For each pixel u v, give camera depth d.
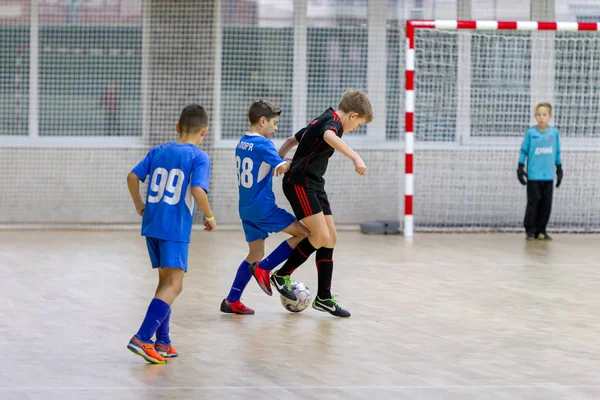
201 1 20.41
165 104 20.64
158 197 8.62
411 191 19.27
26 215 20.52
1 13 20.47
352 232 20.20
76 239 18.22
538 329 10.19
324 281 10.73
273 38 21.03
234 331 9.92
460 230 20.59
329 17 21.17
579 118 21.23
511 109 21.19
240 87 21.00
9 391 7.43
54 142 20.66
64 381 7.77
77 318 10.48
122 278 13.37
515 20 21.47
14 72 20.61
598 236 19.92
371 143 21.23
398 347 9.21
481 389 7.64
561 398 7.40
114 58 20.66
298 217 10.54
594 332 10.05
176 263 8.48
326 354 8.87
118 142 20.77
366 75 21.36
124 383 7.71
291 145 11.10
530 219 19.08
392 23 21.30
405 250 17.08
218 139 20.88
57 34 20.59
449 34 21.06
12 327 9.95
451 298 12.07
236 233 19.64
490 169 21.09
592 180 21.11
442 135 21.03
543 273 14.35
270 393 7.43
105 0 20.53
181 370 8.19
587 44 21.22
